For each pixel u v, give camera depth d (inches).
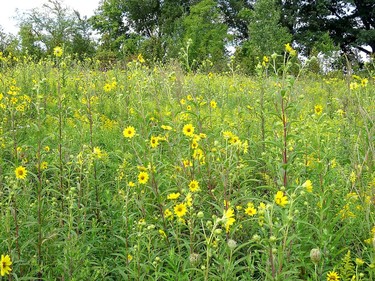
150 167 142.3
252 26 1082.7
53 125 224.8
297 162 155.4
